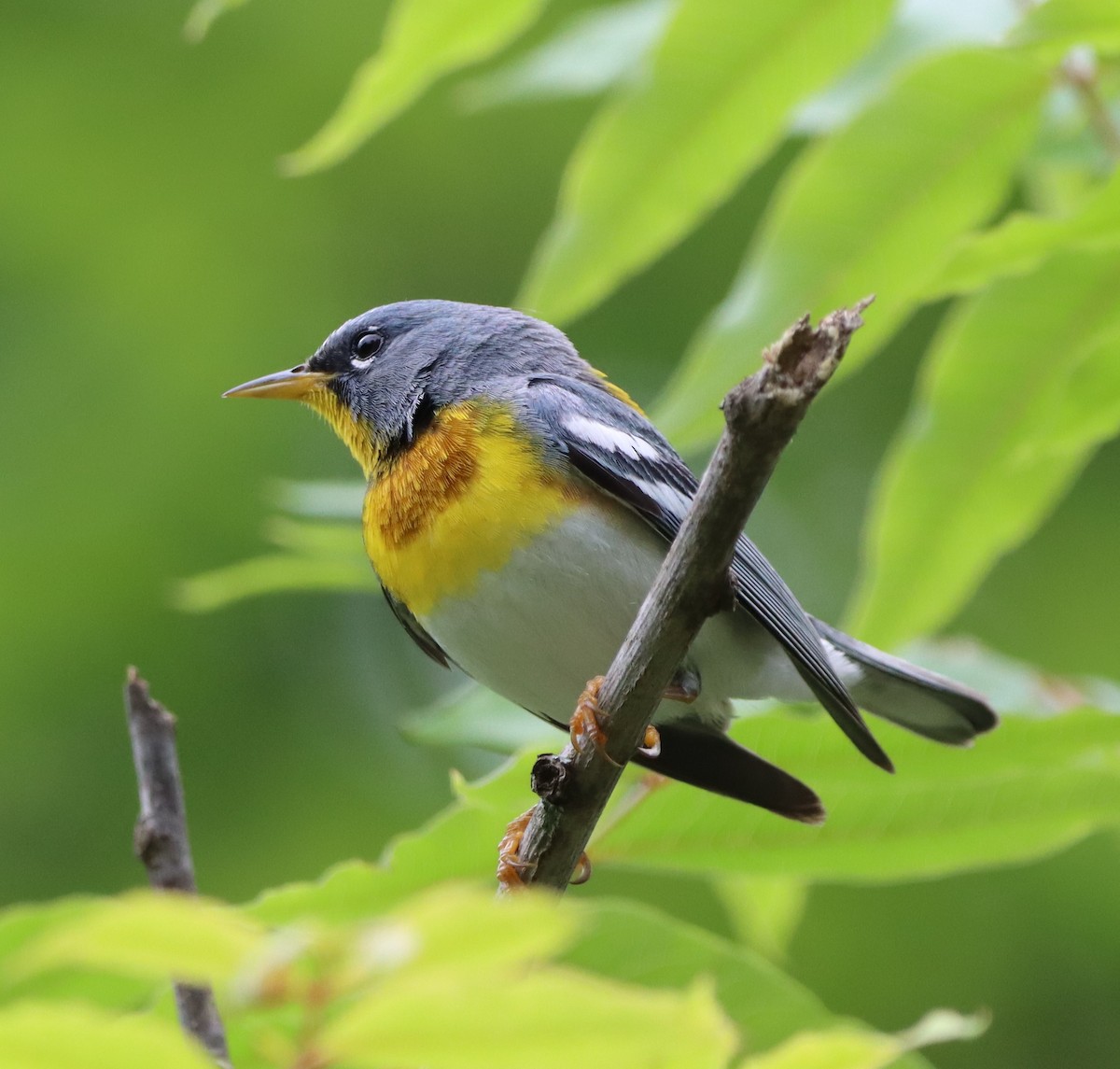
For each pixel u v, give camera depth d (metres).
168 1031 2.27
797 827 6.41
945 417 7.57
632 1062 2.35
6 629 11.87
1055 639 13.09
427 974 2.23
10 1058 2.23
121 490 12.38
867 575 7.94
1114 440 13.66
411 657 12.70
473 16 6.86
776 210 7.16
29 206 13.27
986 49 6.77
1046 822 6.37
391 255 13.74
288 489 8.45
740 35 6.96
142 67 13.63
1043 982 11.50
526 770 6.05
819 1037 3.35
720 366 7.09
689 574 4.92
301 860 11.69
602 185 7.23
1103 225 6.75
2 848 11.42
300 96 13.56
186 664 12.15
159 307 13.06
